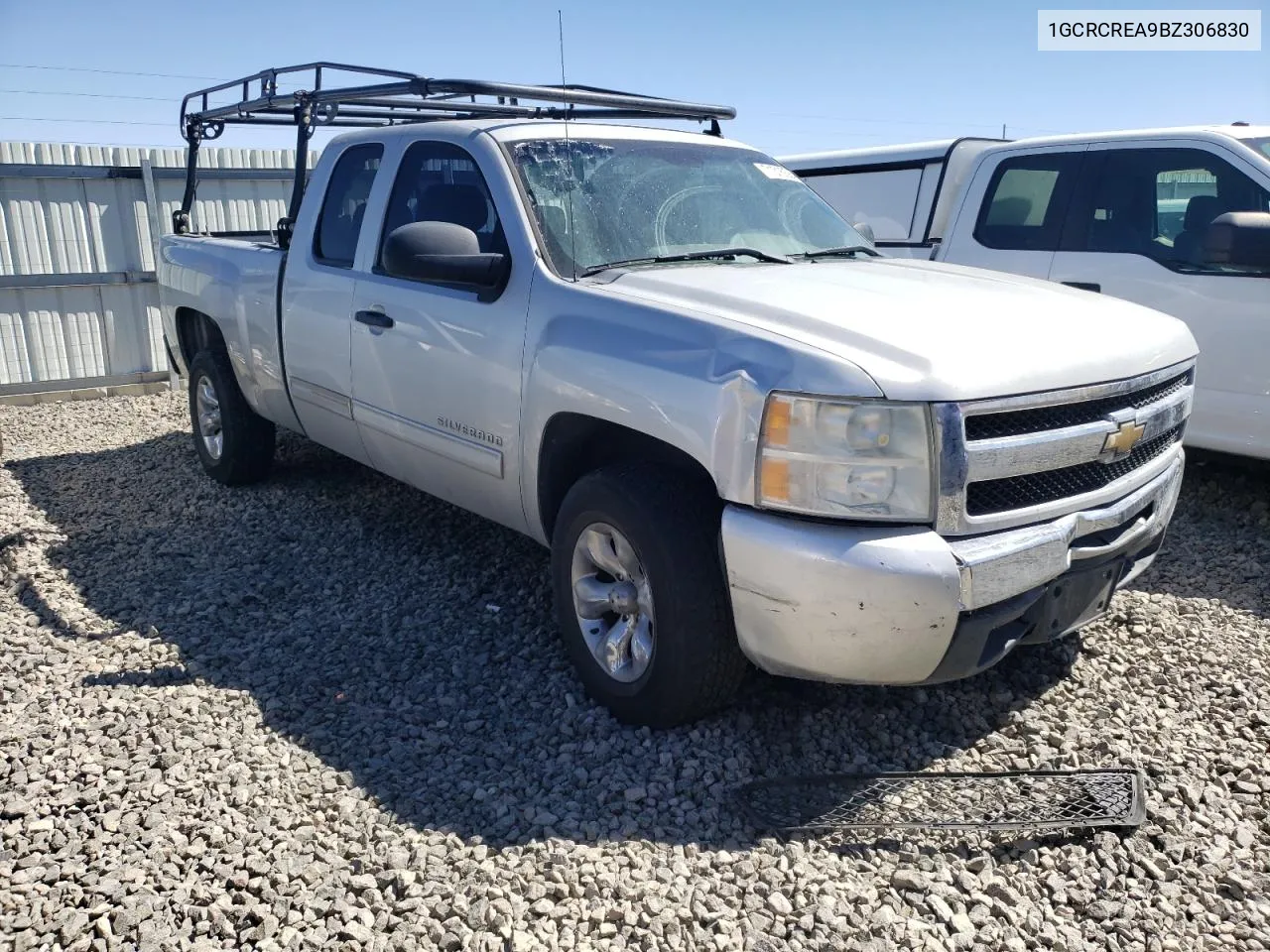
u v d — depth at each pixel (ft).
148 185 33.40
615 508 10.77
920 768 10.68
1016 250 20.71
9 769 10.37
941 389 9.16
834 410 9.16
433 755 10.88
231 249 19.52
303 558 16.60
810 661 9.66
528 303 12.23
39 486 22.04
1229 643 13.38
